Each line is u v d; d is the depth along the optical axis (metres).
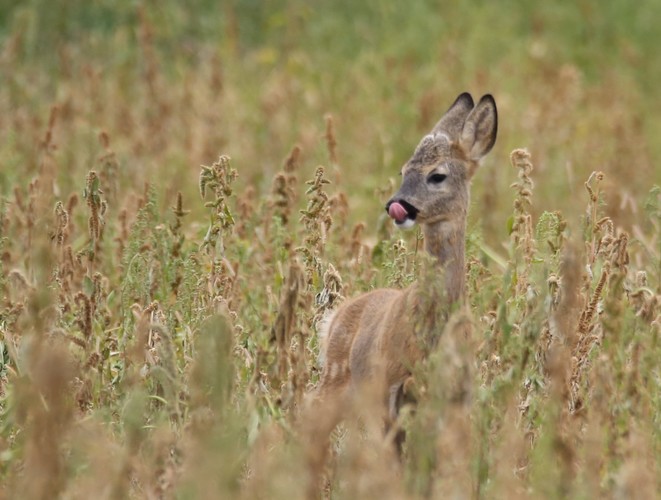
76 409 10.57
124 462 8.88
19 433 10.28
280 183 13.66
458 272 11.23
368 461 8.84
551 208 18.39
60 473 8.84
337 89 23.78
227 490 8.65
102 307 12.25
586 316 11.16
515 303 11.06
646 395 9.91
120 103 21.88
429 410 9.00
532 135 21.06
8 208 14.91
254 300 12.47
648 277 13.87
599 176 12.34
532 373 10.64
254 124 21.50
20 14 24.75
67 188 17.94
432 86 23.86
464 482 9.12
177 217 12.80
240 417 9.38
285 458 9.09
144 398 9.86
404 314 10.55
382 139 20.52
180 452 9.25
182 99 21.92
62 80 23.83
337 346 11.60
